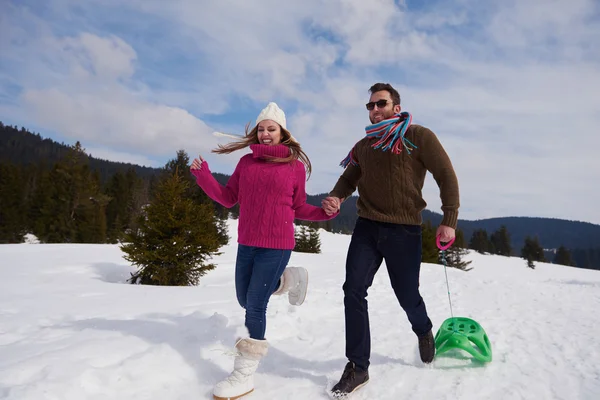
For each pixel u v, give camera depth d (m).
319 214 2.55
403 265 2.43
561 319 4.44
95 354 2.41
